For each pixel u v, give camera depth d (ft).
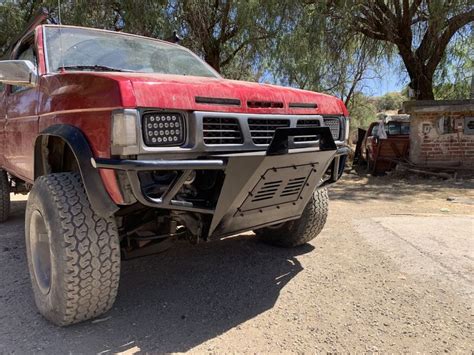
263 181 9.05
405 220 18.16
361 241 15.01
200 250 14.26
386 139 39.60
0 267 12.75
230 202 8.84
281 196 10.02
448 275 11.59
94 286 8.55
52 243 8.50
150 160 7.57
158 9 37.50
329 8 39.55
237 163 8.25
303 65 41.01
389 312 9.53
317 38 38.60
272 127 9.53
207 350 8.06
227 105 8.75
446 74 46.24
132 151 7.48
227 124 8.68
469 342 8.26
